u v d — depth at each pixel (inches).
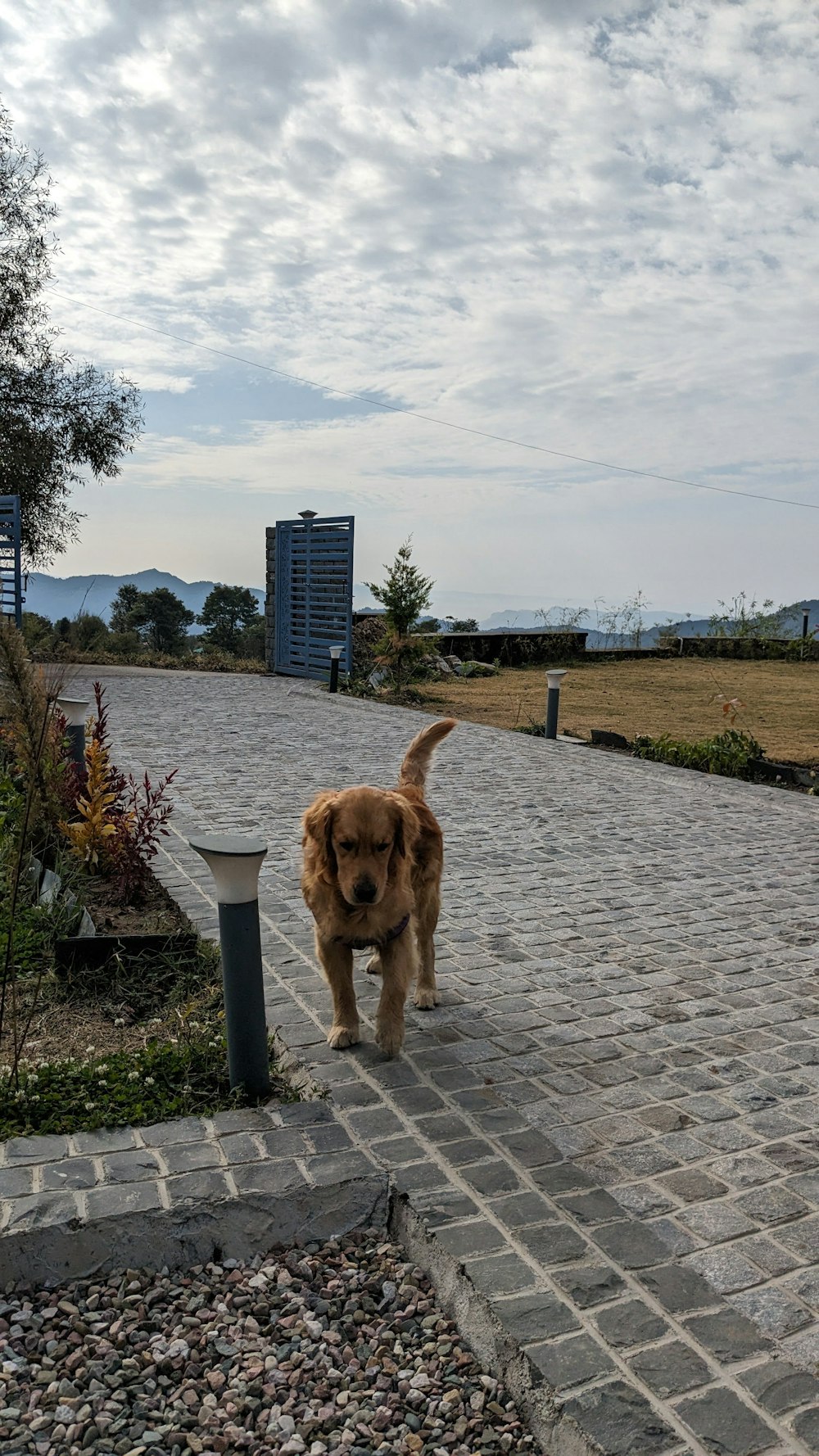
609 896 273.7
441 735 216.2
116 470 1182.3
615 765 483.5
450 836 336.5
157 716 613.9
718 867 306.8
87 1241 118.4
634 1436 91.7
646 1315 107.7
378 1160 136.6
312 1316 114.3
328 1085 160.6
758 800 412.2
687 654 1158.3
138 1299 115.6
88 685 766.5
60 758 288.8
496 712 688.4
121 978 196.9
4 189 1078.4
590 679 911.7
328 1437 97.8
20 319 1104.8
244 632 3171.8
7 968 160.9
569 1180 133.9
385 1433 98.3
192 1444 96.3
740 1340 104.8
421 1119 149.8
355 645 892.6
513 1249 118.2
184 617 2554.1
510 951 229.6
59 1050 169.2
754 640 1171.3
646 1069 172.1
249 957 151.0
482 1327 108.5
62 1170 128.9
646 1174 139.1
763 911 264.1
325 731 575.2
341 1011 176.7
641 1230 123.0
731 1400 96.5
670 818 375.9
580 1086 164.9
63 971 197.3
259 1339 110.7
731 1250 122.6
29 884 242.2
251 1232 124.8
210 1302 117.0
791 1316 110.8
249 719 617.3
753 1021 193.5
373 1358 107.8
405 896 171.0
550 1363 100.3
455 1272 115.3
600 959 225.8
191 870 274.7
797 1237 125.9
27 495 1120.2
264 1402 102.0
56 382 1139.3
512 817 369.1
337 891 168.4
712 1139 149.3
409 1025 187.8
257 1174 130.2
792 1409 96.0
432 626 1024.9
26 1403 101.0
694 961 225.5
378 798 167.6
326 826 169.0
